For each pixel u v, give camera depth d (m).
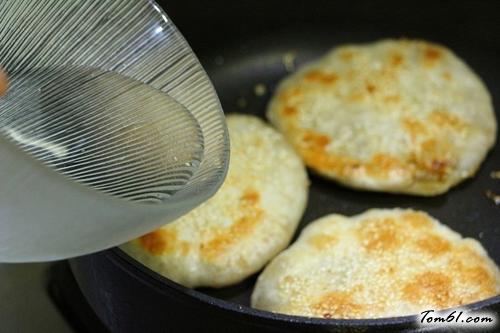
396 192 0.45
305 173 0.45
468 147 0.46
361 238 0.42
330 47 0.52
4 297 0.42
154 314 0.37
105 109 0.35
